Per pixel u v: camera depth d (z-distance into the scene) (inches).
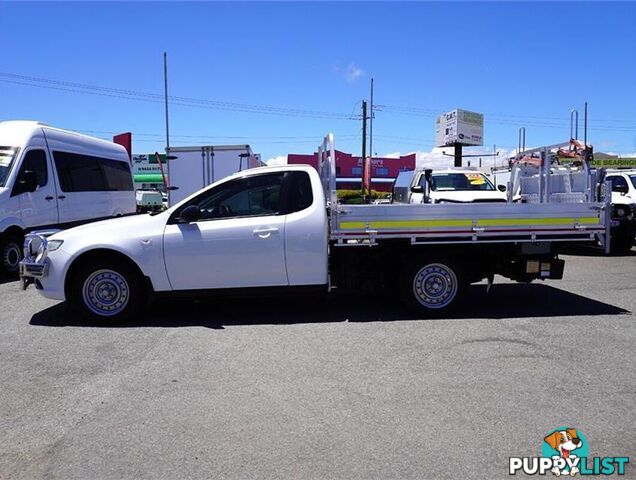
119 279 262.4
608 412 165.2
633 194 539.8
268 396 178.4
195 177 668.1
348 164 2166.6
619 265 466.9
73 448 145.8
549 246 282.0
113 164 563.2
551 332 249.0
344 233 266.8
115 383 190.4
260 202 268.4
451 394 178.7
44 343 236.5
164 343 235.1
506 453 141.8
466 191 505.4
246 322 268.4
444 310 275.1
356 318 275.0
